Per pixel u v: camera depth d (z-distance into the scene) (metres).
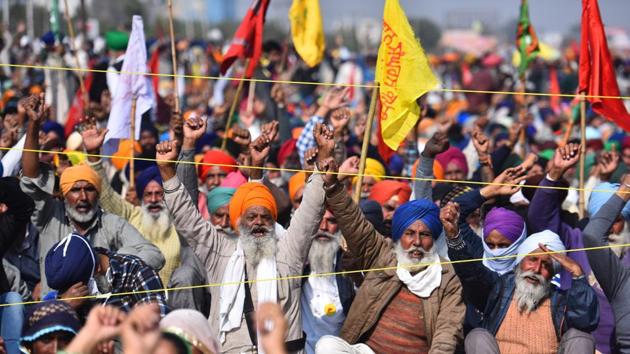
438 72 91.56
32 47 61.94
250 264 19.48
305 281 21.25
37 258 21.48
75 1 81.94
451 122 40.09
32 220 21.23
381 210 23.53
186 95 59.31
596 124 47.09
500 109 55.28
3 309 18.98
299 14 33.12
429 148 22.56
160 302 18.69
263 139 21.73
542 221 21.88
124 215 23.58
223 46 77.12
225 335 19.27
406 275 19.55
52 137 28.33
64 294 18.33
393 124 22.31
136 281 18.83
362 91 64.38
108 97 36.38
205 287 21.55
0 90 47.59
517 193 24.20
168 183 19.33
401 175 30.00
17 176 23.14
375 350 19.67
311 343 21.03
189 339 13.79
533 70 72.31
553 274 19.86
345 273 21.16
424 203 19.84
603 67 23.94
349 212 19.45
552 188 21.66
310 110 44.66
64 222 21.53
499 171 29.92
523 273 19.62
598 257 20.31
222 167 26.92
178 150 20.20
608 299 20.50
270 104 35.06
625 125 24.11
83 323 18.30
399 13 22.33
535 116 54.75
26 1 77.25
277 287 19.36
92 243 21.38
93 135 23.00
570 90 68.00
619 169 32.16
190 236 19.45
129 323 10.88
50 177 21.42
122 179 29.98
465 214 21.45
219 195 23.20
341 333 19.91
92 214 21.42
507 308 19.77
